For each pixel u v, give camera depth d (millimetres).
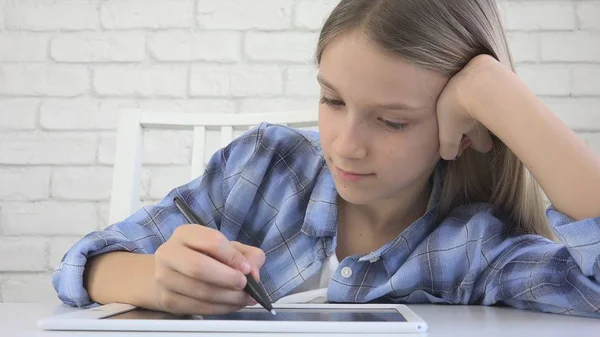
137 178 1141
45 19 1678
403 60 702
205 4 1676
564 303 696
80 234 1628
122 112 1150
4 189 1637
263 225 979
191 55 1666
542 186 723
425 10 742
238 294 601
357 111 718
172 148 1638
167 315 594
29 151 1646
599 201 688
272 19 1669
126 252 771
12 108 1654
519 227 904
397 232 926
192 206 965
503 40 862
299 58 1658
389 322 507
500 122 747
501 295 795
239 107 1653
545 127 727
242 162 1002
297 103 1651
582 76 1637
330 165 773
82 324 515
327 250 911
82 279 741
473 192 932
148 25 1676
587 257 678
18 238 1627
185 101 1657
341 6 748
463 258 849
